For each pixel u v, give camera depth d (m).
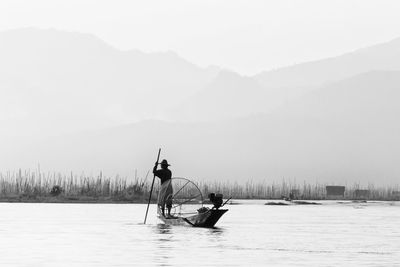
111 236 54.31
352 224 75.06
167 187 67.06
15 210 100.88
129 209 107.62
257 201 192.12
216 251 44.47
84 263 38.69
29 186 183.50
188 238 52.97
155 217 81.69
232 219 83.25
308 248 47.25
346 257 42.47
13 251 44.03
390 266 38.50
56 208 110.38
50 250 44.56
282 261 40.19
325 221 81.06
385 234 60.25
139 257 41.25
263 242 50.81
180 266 37.72
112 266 37.66
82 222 70.94
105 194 174.12
